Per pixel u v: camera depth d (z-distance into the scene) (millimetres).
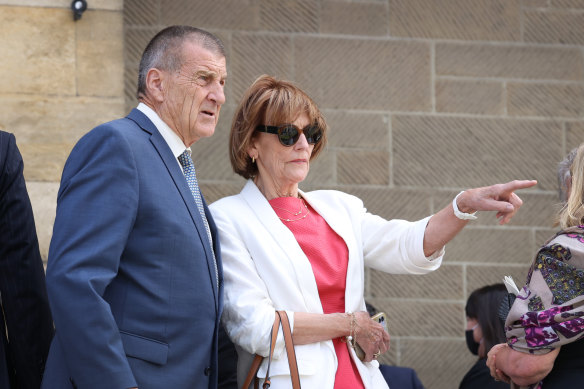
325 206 8023
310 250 7602
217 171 12633
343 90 13062
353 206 8125
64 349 6223
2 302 7199
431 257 7715
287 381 7121
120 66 11828
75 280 6191
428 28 13359
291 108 7742
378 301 12820
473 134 13328
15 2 11586
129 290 6582
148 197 6703
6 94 11477
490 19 13523
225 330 7402
